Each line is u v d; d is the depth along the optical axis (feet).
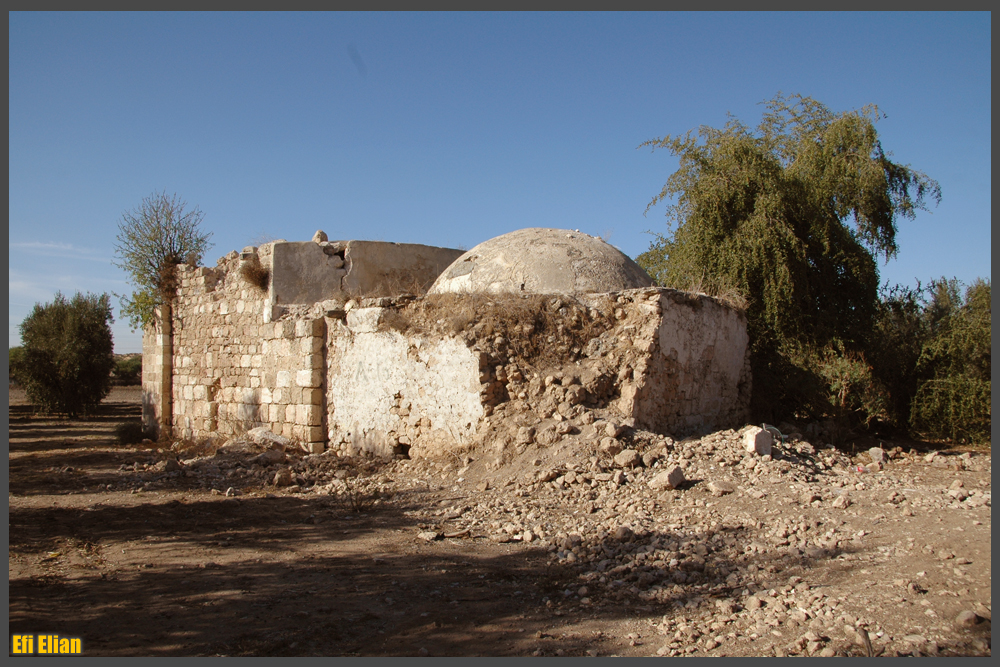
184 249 55.42
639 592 16.06
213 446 44.09
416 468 30.22
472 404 29.89
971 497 22.63
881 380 45.24
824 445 34.58
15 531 22.17
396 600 15.88
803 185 46.21
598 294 32.71
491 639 13.62
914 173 48.60
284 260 42.34
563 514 22.50
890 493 22.48
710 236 45.85
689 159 48.60
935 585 14.89
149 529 22.56
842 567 16.52
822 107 53.06
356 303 37.11
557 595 16.10
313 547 20.39
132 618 14.79
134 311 55.31
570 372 30.01
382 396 34.50
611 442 26.17
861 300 46.62
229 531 22.29
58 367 87.04
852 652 12.18
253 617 14.85
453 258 49.52
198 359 49.85
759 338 42.75
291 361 39.58
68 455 41.93
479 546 20.17
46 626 14.28
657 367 30.45
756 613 14.39
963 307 46.60
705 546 18.30
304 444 37.96
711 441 27.86
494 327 31.12
